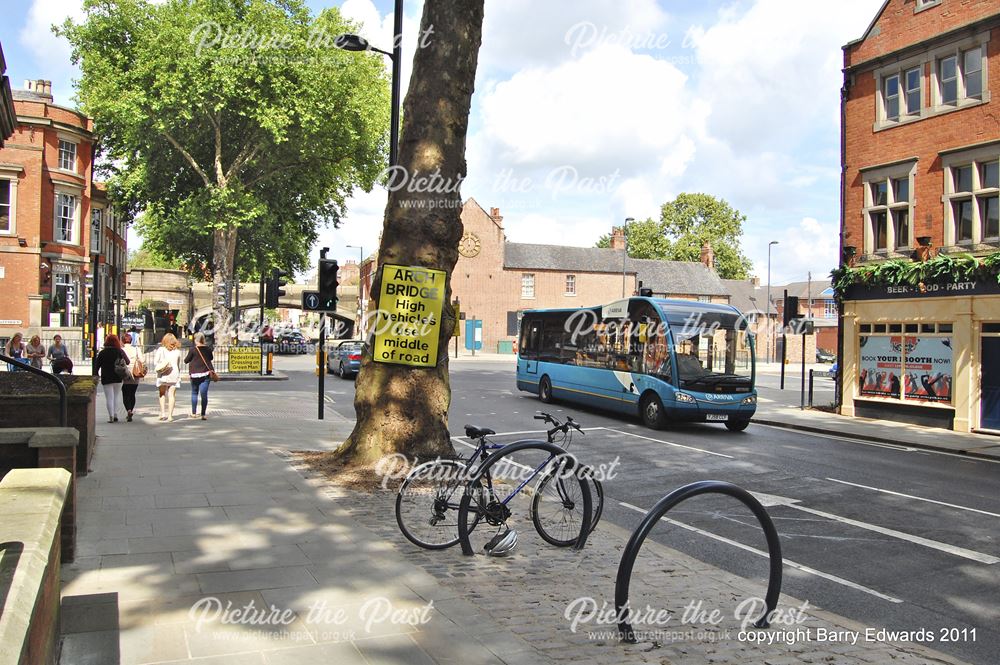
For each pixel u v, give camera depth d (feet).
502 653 13.42
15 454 18.12
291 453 35.14
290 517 22.75
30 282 108.47
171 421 47.60
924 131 58.80
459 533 19.81
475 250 182.80
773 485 33.27
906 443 49.16
